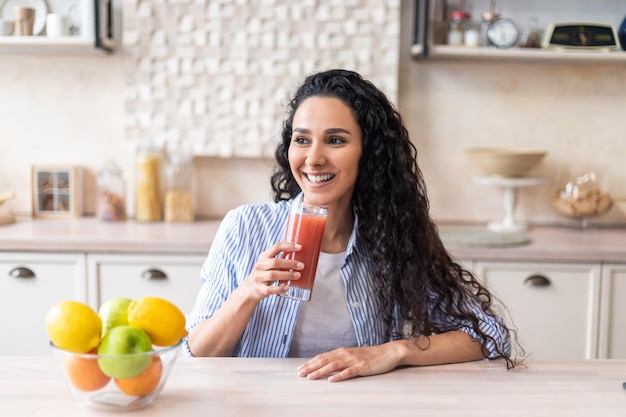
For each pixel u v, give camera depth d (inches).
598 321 98.5
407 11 117.7
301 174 57.7
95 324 39.6
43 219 116.0
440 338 53.9
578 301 98.5
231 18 114.2
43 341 98.3
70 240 96.1
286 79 115.3
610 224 122.2
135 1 113.1
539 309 98.5
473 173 121.4
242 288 54.2
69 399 42.8
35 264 97.1
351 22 114.0
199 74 115.1
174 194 114.0
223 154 116.3
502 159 109.9
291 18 114.1
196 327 57.2
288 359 51.8
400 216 61.3
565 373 49.9
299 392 45.0
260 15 114.1
